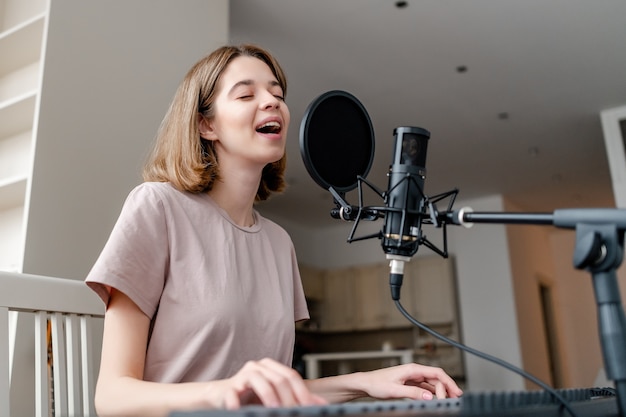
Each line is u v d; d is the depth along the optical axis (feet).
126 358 2.91
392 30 11.34
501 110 15.02
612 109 15.03
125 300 3.08
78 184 6.43
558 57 12.49
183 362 3.18
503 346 20.92
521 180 20.52
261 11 10.66
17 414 5.24
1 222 7.57
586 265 1.79
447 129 16.08
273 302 3.66
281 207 22.40
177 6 8.38
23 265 5.75
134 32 7.59
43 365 3.47
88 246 6.40
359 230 25.14
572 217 1.88
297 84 13.42
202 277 3.34
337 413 1.48
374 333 24.75
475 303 21.75
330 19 10.95
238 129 3.61
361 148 2.97
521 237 23.39
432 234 23.21
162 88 7.86
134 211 3.27
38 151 6.11
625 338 1.73
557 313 26.32
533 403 1.71
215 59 3.78
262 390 1.93
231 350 3.32
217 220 3.61
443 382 3.37
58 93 6.44
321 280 25.16
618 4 10.61
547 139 16.98
